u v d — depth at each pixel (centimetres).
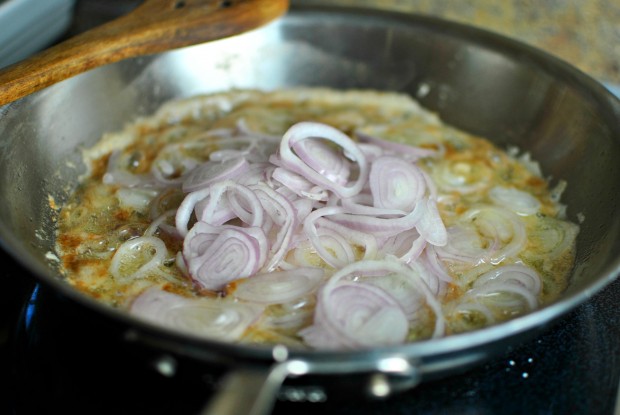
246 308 35
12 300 37
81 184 43
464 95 48
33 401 33
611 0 50
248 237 36
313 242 37
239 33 43
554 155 43
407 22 48
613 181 38
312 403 33
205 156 44
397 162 40
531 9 52
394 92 50
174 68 48
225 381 29
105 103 44
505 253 39
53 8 50
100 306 29
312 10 49
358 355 28
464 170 44
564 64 44
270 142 44
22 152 39
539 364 35
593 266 36
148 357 31
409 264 37
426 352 28
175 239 39
